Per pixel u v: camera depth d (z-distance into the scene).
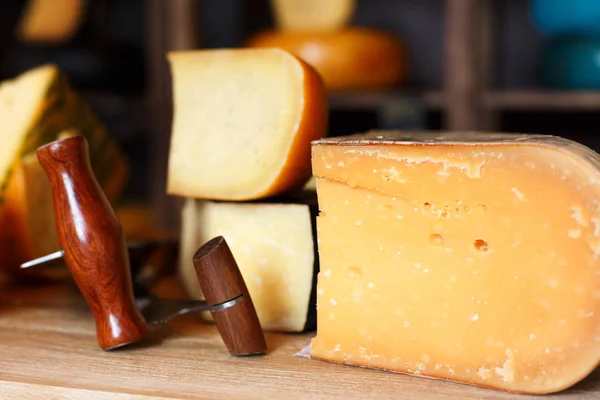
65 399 0.54
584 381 0.54
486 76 1.15
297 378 0.55
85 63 1.19
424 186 0.55
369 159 0.56
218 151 0.64
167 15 1.20
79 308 0.69
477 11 1.10
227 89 0.64
